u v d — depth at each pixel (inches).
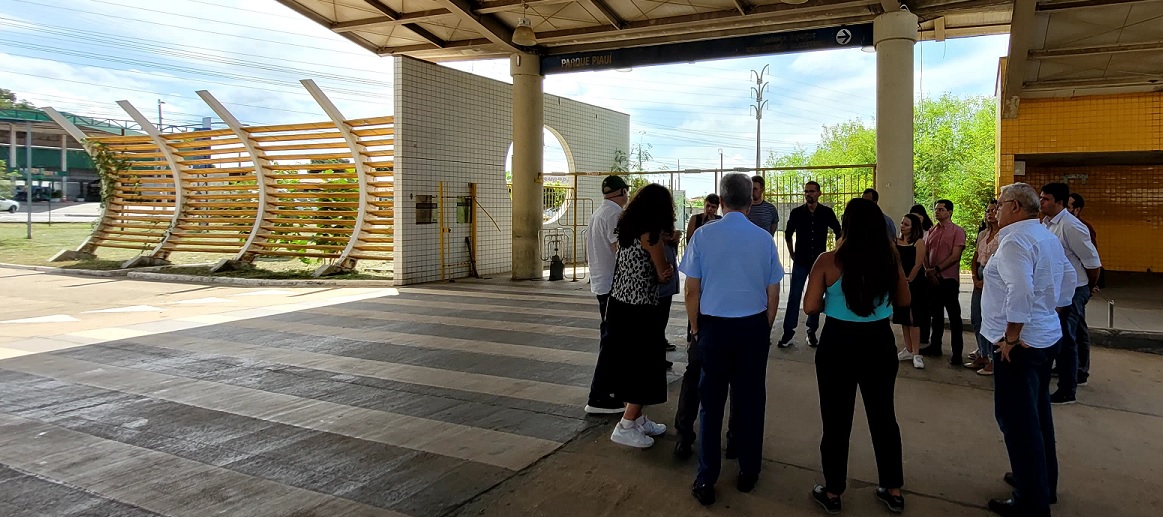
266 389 225.1
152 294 485.1
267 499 140.6
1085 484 149.2
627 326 172.6
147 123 619.2
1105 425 188.7
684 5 449.4
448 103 553.6
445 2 440.8
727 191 147.2
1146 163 484.4
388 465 158.9
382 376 242.4
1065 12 317.1
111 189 694.5
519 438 177.6
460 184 569.6
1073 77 378.6
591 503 139.2
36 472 155.0
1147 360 265.9
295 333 324.2
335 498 141.0
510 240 630.5
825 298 141.8
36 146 2153.1
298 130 564.4
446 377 240.5
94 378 240.4
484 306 409.4
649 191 173.9
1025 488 130.3
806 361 262.4
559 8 459.2
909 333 257.4
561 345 294.4
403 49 558.6
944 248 263.9
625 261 173.6
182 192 650.2
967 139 1043.9
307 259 625.6
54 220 1423.5
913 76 389.1
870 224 135.8
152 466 158.6
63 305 430.6
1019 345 132.5
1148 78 367.6
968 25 471.5
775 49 455.5
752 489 145.9
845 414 137.1
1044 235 137.3
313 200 588.1
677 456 165.2
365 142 546.0
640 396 168.9
